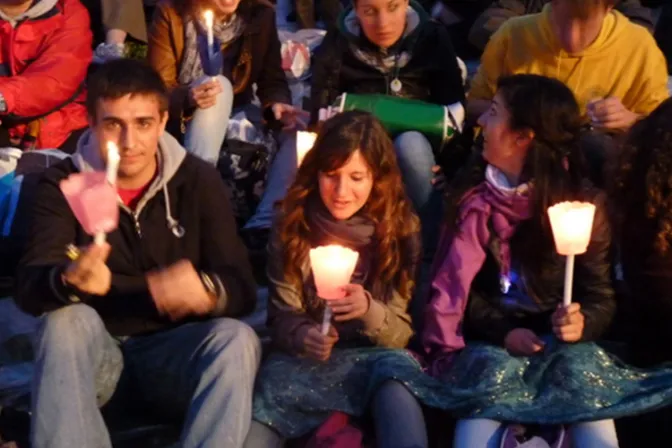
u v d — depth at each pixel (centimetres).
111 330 425
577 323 407
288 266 429
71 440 372
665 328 433
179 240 427
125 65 411
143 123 408
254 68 591
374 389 404
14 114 543
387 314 418
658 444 423
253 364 400
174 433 426
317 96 553
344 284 387
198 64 579
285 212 433
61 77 553
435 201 509
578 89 539
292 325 418
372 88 554
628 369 416
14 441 422
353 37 552
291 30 793
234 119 565
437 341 430
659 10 757
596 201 438
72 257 382
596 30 529
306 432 407
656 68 538
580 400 402
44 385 376
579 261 434
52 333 381
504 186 437
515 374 414
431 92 560
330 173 423
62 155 514
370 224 432
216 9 573
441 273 437
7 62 563
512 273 436
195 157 438
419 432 390
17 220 501
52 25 564
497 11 664
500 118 435
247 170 553
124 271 425
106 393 411
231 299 414
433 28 556
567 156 443
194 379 400
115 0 680
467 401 404
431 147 525
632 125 453
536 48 545
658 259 426
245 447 399
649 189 423
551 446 400
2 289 501
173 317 415
